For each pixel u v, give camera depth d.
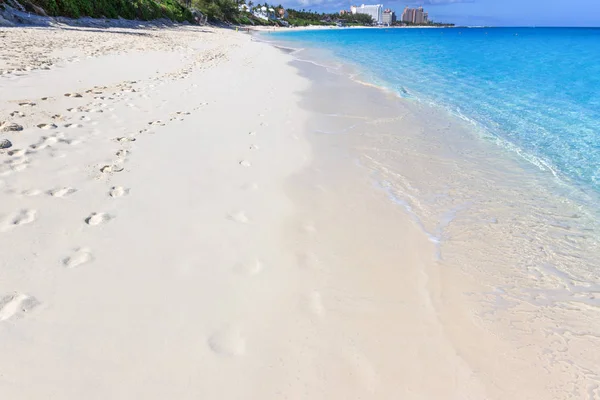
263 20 110.31
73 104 6.87
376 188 5.43
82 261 3.11
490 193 5.50
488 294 3.44
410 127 8.62
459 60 24.34
